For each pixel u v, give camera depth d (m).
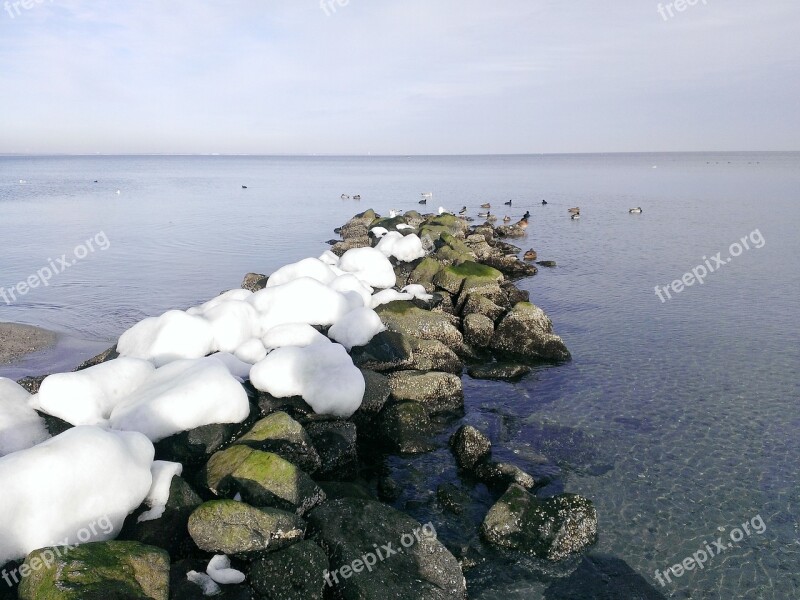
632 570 11.93
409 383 18.45
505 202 82.62
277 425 13.79
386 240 37.47
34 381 16.81
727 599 11.27
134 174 175.50
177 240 49.06
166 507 11.14
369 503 12.07
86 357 22.75
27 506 9.51
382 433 16.64
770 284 33.91
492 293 28.62
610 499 14.16
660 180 132.25
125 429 12.94
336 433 15.15
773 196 85.75
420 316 23.42
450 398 18.89
